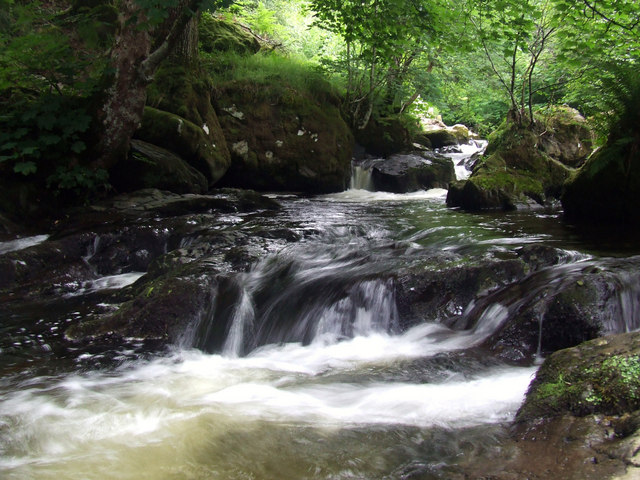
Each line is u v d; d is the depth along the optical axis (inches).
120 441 121.9
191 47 458.0
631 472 86.7
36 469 111.0
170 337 190.9
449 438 115.3
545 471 94.4
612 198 296.0
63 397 146.8
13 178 329.7
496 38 422.6
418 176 536.7
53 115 333.1
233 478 105.6
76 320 211.9
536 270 197.6
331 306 195.5
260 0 941.8
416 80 586.2
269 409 135.8
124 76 337.7
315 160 502.9
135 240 293.3
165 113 415.5
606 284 164.6
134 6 330.3
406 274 194.7
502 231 285.6
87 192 350.9
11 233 311.0
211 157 431.2
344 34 534.6
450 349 167.6
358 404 136.3
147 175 379.9
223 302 203.0
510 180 390.9
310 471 106.5
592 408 108.2
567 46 399.9
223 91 485.7
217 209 370.6
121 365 172.2
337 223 319.3
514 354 158.6
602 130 305.7
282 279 219.9
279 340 194.1
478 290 188.9
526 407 117.9
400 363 162.1
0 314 220.8
